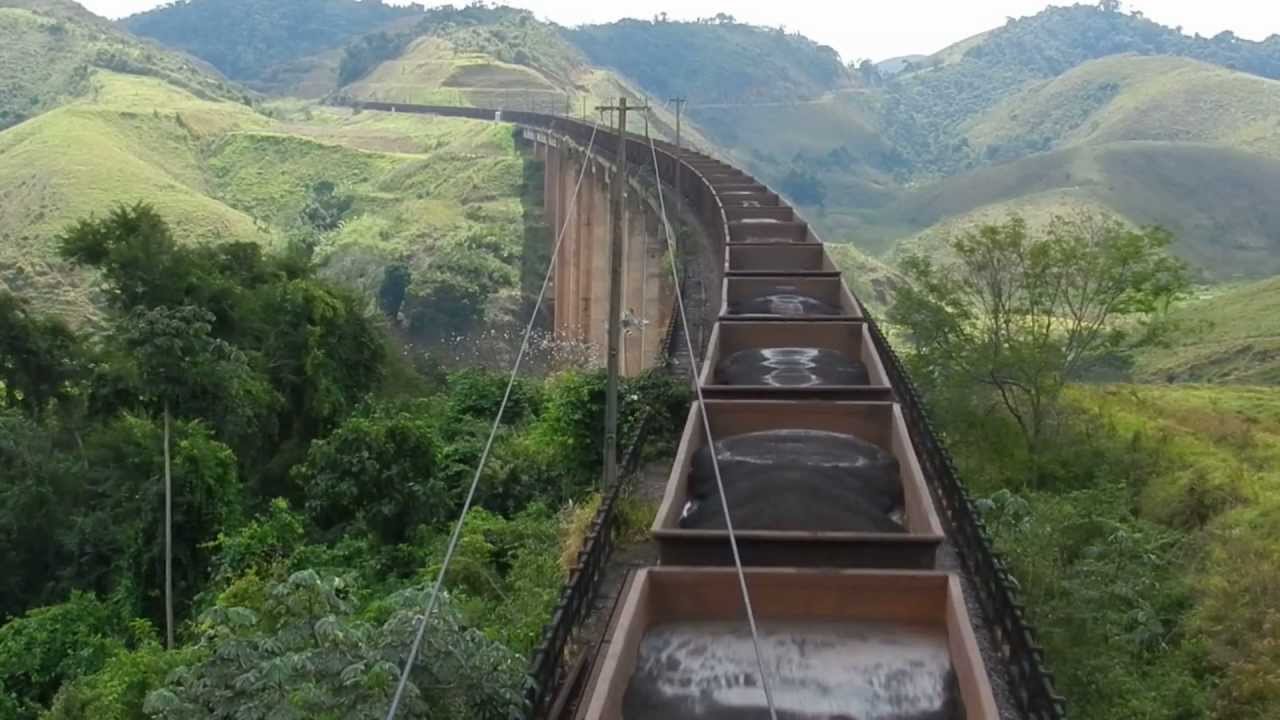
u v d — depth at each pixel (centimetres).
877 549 865
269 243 7419
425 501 2031
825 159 14512
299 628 1065
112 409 2353
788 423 1209
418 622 929
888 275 6469
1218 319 5728
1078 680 1292
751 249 2352
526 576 1486
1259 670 1337
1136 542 1695
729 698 735
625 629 724
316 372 2802
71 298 6016
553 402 2266
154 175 8225
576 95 14125
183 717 1009
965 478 2114
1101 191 9600
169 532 2022
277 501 2073
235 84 18862
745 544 871
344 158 10500
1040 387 2389
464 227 8131
